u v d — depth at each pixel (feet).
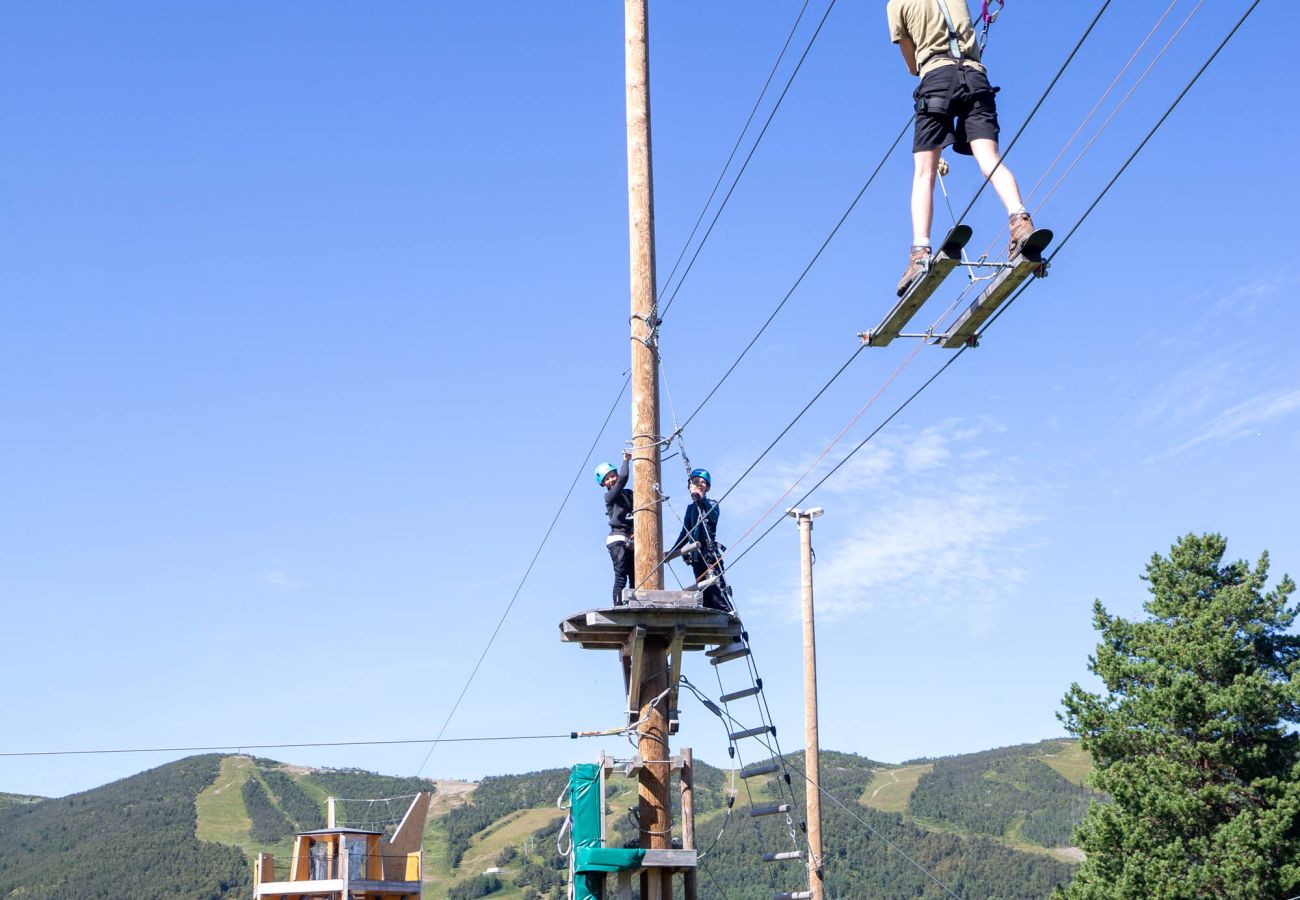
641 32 49.34
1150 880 102.53
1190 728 108.99
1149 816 106.01
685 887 42.86
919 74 31.14
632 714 44.42
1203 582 117.70
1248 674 111.24
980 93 30.07
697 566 50.06
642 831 43.24
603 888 41.93
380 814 462.60
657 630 44.37
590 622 43.70
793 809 48.93
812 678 73.05
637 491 45.78
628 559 49.06
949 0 30.68
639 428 46.19
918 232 30.40
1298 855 99.86
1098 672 116.37
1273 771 106.01
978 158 29.84
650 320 47.06
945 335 31.96
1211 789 104.53
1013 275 28.48
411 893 100.27
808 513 75.46
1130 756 111.24
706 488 51.21
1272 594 115.96
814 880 69.26
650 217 48.06
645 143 48.62
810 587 74.74
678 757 43.73
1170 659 112.68
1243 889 98.84
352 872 98.22
